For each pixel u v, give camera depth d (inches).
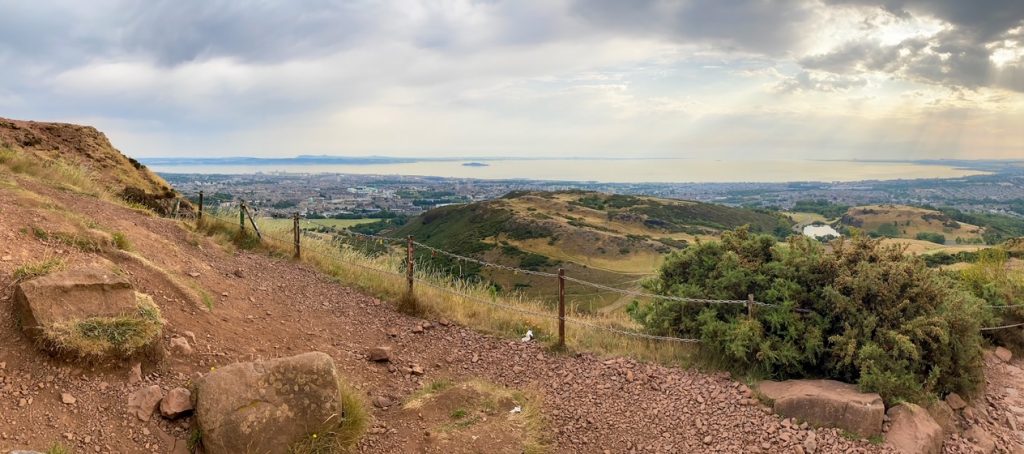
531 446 189.2
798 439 199.6
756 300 263.7
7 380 153.5
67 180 390.3
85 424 152.5
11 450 134.0
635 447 201.8
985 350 319.0
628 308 358.0
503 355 273.9
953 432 220.2
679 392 235.1
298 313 287.1
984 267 407.2
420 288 353.1
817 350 237.6
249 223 474.3
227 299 272.4
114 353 171.9
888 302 238.1
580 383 245.9
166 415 161.3
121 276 205.6
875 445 194.9
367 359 247.8
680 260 297.1
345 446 171.6
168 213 476.4
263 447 157.9
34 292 168.7
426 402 209.6
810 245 279.6
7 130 450.0
